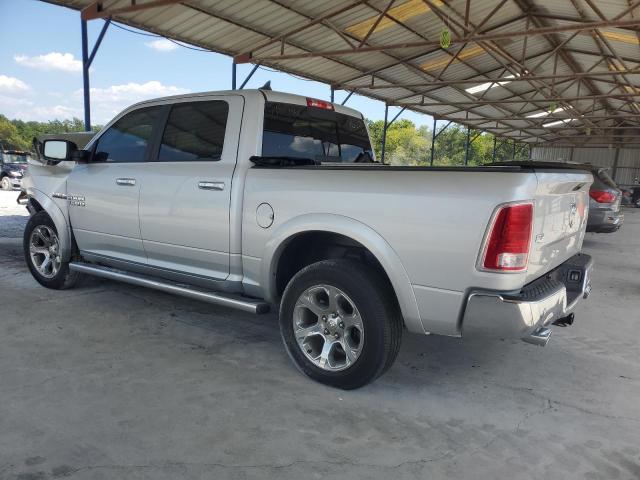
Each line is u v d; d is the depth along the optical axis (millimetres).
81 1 9227
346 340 2957
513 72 16469
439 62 15867
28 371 3084
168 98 3896
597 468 2330
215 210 3379
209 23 10805
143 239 3863
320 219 2922
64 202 4480
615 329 4449
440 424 2674
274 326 4098
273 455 2322
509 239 2432
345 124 4262
